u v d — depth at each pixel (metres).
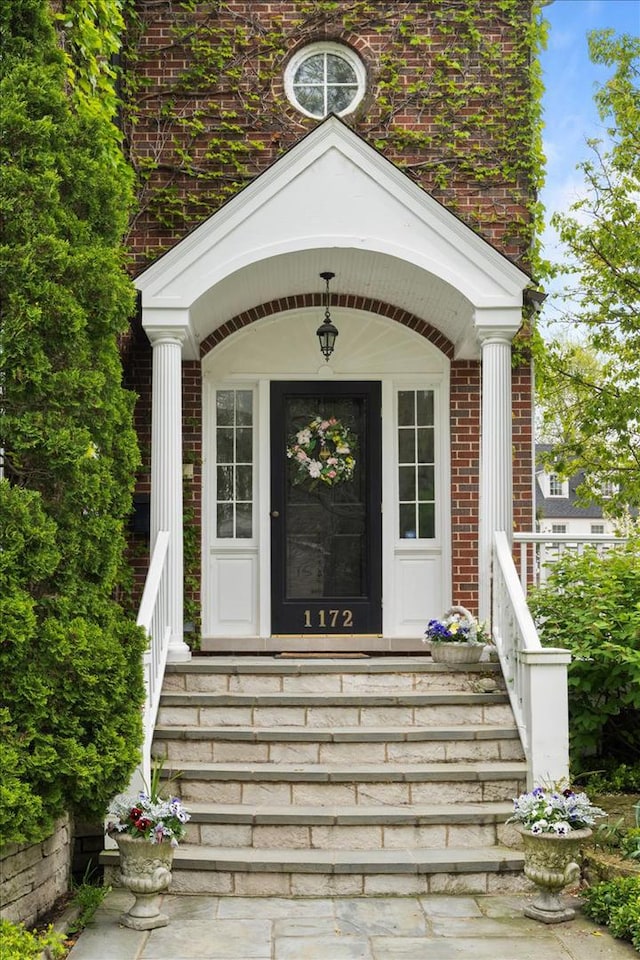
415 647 8.73
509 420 7.49
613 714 7.24
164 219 8.96
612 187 10.56
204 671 6.78
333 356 9.04
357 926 5.01
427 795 5.98
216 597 8.97
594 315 10.89
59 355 5.00
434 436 9.11
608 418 10.29
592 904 5.13
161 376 7.42
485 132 9.11
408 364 9.05
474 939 4.85
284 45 9.16
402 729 6.35
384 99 9.09
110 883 5.55
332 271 8.17
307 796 5.96
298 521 9.03
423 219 7.46
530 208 9.03
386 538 8.96
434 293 8.05
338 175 7.47
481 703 6.53
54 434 4.85
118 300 5.34
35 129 4.85
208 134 9.08
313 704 6.49
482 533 7.47
